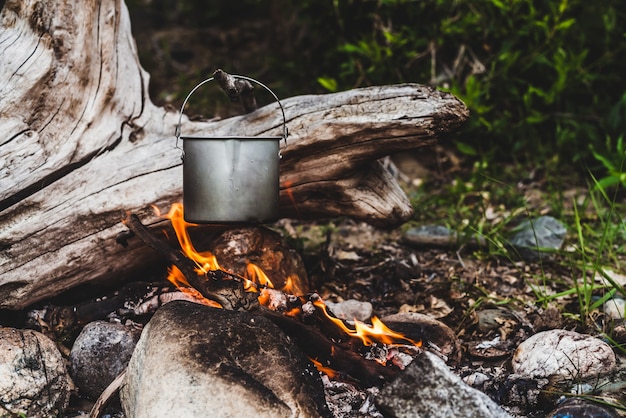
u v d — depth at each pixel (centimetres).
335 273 197
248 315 145
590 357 154
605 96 283
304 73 297
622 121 265
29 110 169
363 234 227
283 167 170
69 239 167
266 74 318
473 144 273
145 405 134
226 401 132
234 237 171
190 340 138
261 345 141
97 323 159
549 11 274
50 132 170
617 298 183
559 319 174
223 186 145
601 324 175
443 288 187
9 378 143
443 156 274
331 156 169
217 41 353
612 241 210
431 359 134
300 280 178
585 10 286
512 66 273
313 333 152
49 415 146
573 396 147
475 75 272
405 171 270
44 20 172
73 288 172
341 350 152
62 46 172
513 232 216
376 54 267
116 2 181
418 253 214
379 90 166
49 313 169
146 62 336
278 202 149
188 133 178
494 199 247
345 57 283
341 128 165
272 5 336
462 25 268
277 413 133
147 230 163
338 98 168
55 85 171
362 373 150
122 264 171
